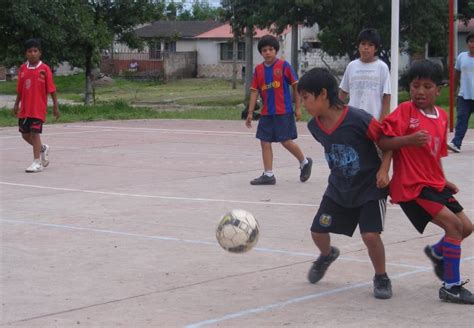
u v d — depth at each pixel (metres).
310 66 52.88
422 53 38.03
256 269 6.82
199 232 8.25
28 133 12.80
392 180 5.86
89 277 6.59
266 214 9.12
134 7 31.22
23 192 10.82
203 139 17.34
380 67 9.73
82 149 15.80
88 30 28.20
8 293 6.13
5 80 63.19
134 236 8.09
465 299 5.76
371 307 5.72
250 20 32.94
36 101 12.71
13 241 7.91
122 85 56.12
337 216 6.05
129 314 5.61
